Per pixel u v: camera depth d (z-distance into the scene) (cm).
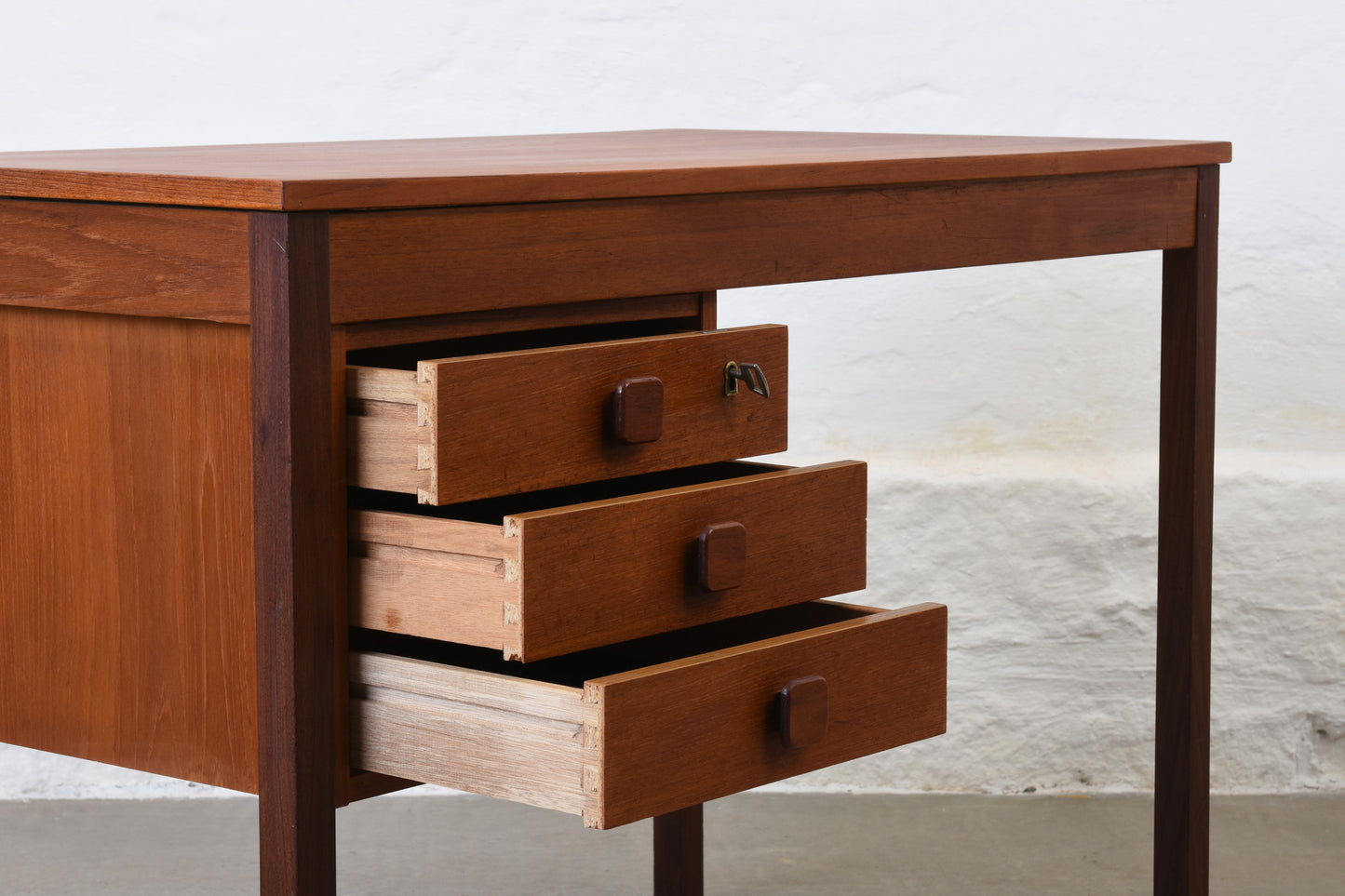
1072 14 265
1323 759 269
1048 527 266
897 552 265
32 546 137
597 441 131
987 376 268
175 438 127
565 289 130
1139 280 266
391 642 147
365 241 117
